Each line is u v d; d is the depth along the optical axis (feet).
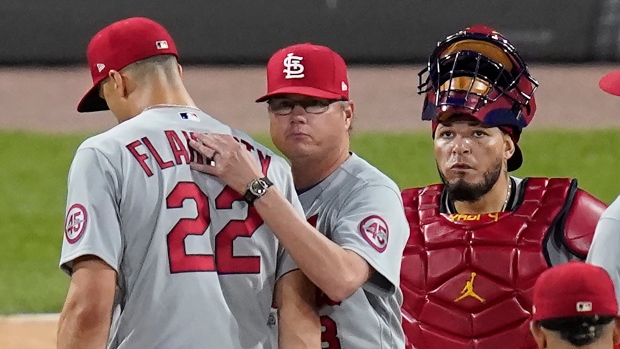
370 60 229.45
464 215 52.85
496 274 51.16
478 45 50.83
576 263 36.81
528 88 51.31
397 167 165.89
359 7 228.02
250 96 204.85
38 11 224.53
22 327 100.94
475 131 50.39
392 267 44.60
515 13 226.17
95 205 40.34
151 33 44.16
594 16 225.76
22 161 169.37
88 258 40.06
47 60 226.38
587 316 34.81
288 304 43.39
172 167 41.70
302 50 46.57
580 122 191.93
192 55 227.40
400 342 47.73
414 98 207.31
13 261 127.44
